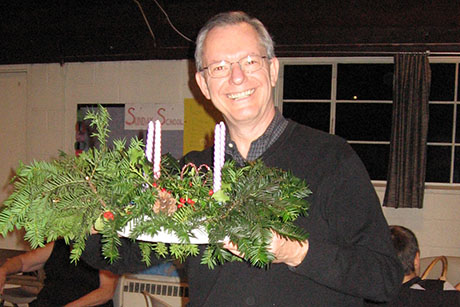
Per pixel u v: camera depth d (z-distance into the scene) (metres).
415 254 1.58
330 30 3.17
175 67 3.54
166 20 3.33
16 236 3.78
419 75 3.08
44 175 0.71
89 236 0.92
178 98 3.55
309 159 0.90
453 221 3.22
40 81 3.82
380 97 3.52
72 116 3.76
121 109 3.65
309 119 3.60
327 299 0.84
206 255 0.69
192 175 0.76
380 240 0.81
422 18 3.04
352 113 3.55
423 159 3.12
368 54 3.17
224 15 0.96
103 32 3.53
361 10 3.08
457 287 1.99
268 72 0.94
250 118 0.93
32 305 2.24
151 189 0.71
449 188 3.31
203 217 0.68
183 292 2.53
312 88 3.58
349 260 0.75
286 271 0.85
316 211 0.86
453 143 3.41
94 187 0.72
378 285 0.76
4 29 3.71
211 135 3.49
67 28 3.59
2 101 3.98
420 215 3.27
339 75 3.54
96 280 2.23
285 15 3.17
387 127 3.52
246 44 0.92
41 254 2.39
